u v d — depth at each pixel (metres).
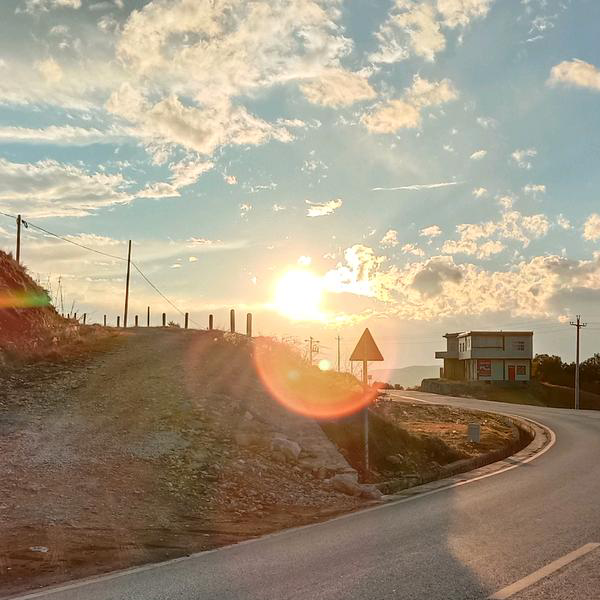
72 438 13.38
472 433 21.88
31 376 18.44
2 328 21.53
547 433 28.47
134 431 14.45
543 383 85.81
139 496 10.95
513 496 12.39
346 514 11.20
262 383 20.83
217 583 6.60
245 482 12.74
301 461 14.80
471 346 82.69
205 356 24.31
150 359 22.86
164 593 6.26
